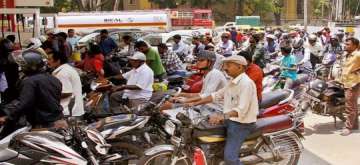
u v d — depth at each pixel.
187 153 5.49
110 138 5.83
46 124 5.21
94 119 6.81
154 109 6.15
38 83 5.11
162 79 10.29
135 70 7.95
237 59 5.39
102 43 15.20
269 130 6.00
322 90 8.86
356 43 8.54
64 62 6.46
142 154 5.57
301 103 8.26
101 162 5.45
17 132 5.09
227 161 5.52
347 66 8.63
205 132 5.54
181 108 6.21
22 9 15.30
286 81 9.34
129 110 6.82
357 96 8.70
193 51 15.91
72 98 5.82
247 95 5.40
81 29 26.23
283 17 71.81
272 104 6.73
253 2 62.72
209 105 6.48
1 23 19.52
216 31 30.47
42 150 4.70
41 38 14.94
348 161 7.25
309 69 10.76
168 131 5.83
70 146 5.15
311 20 66.62
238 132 5.49
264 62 11.68
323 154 7.59
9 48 9.06
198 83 7.76
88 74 9.51
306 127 9.34
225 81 6.56
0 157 4.57
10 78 8.73
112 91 7.94
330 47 15.93
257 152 5.95
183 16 34.12
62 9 46.84
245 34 30.09
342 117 9.14
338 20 45.03
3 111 5.57
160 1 57.41
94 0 38.06
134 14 26.98
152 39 22.97
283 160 6.28
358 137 8.58
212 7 62.91
